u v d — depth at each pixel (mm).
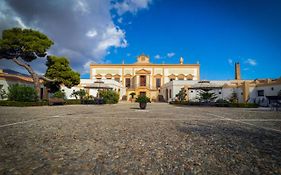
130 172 3137
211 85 24688
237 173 3137
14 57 22703
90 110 15461
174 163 3543
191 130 6723
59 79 25344
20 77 28781
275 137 5668
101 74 54312
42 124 7719
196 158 3812
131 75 53781
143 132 6262
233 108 20203
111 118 10102
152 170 3225
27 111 13398
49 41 23281
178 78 52719
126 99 48750
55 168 3246
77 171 3143
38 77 23953
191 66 52781
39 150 4211
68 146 4555
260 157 3887
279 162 3615
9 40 21141
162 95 46531
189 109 18266
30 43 21594
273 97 18031
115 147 4508
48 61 26422
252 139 5402
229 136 5777
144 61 55531
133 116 11250
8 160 3578
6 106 17891
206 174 3096
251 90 27359
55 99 22141
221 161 3658
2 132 6023
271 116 11695
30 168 3227
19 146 4480
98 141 5043
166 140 5219
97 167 3318
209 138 5500
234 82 35531
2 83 23719
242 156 3945
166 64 53281
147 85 51469
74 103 26156
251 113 13797
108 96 30719
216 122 8859
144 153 4090
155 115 12023
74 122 8398
